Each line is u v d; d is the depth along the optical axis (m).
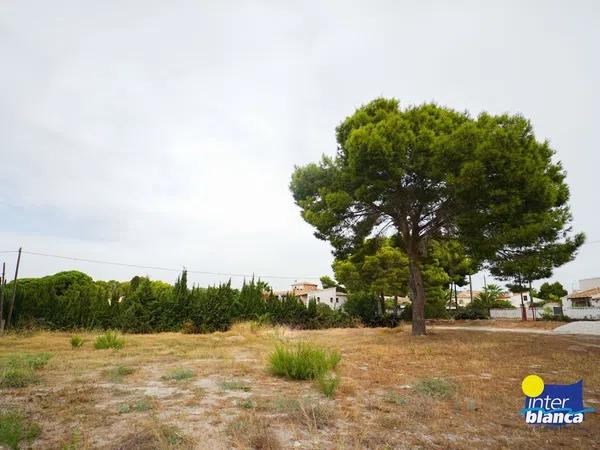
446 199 16.86
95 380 7.07
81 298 24.81
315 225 18.56
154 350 12.33
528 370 8.78
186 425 4.36
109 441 3.81
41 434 4.03
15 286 22.64
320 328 29.48
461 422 4.82
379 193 16.59
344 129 19.22
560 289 63.59
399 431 4.40
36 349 12.66
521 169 13.91
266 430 4.21
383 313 37.88
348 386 6.71
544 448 4.00
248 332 20.95
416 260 18.83
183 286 26.62
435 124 16.88
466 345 14.01
